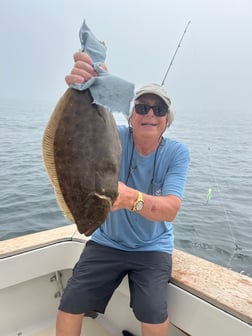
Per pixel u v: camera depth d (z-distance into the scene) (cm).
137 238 227
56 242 265
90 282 215
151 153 228
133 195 183
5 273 241
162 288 206
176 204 203
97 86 126
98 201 140
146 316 196
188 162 229
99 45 137
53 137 140
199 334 204
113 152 146
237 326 184
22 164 1030
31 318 265
